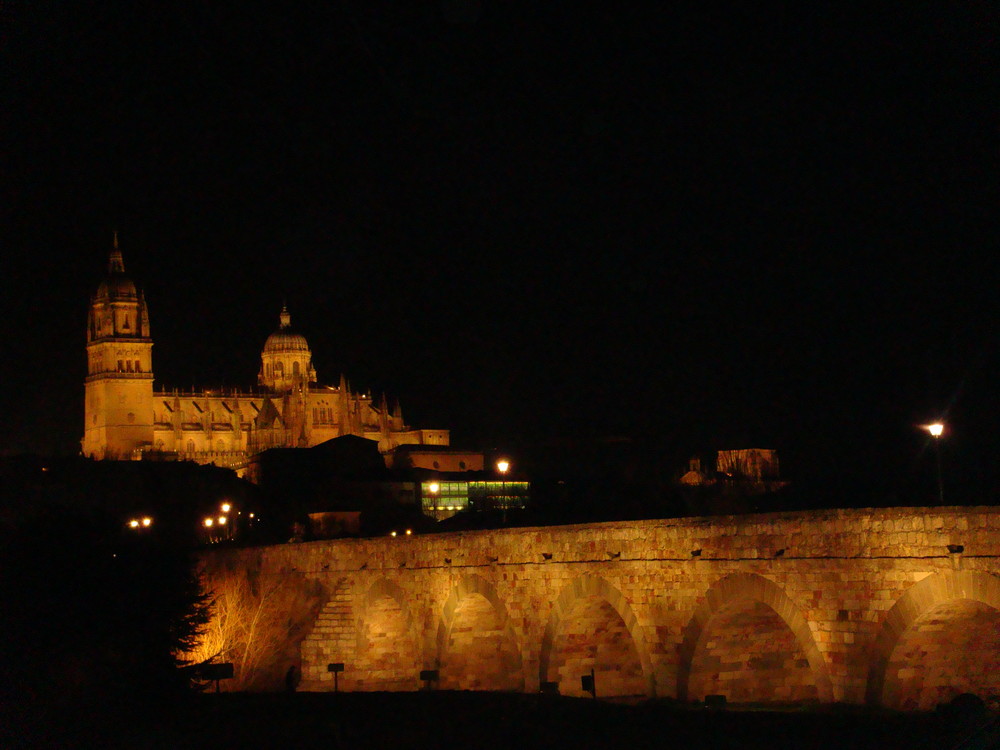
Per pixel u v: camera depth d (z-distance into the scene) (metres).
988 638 37.19
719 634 44.88
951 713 32.41
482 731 42.72
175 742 45.09
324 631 71.25
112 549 55.03
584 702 47.31
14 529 56.97
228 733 45.91
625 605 48.28
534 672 53.75
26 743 45.56
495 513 130.75
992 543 33.56
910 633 36.28
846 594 38.31
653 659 46.75
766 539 41.59
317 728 45.94
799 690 45.34
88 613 51.53
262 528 158.38
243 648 72.81
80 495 162.50
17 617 50.88
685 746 36.34
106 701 49.56
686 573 45.22
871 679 37.28
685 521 45.38
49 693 49.12
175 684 52.84
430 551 62.88
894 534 36.75
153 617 53.53
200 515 162.50
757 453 138.88
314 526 121.44
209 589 74.06
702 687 45.00
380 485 189.25
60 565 52.25
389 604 68.88
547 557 53.22
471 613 60.84
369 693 56.53
